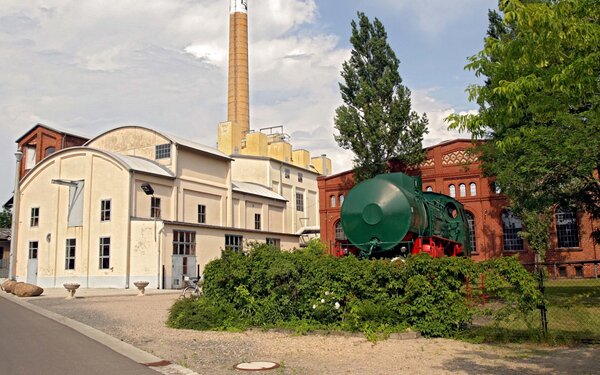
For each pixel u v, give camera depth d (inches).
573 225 1305.4
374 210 610.9
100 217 1242.0
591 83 291.6
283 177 2091.5
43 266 1334.9
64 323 533.6
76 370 316.2
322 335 441.1
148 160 1378.0
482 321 477.1
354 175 1433.3
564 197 707.4
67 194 1321.4
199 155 1462.8
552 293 743.7
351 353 369.1
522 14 289.7
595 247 1261.1
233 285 510.6
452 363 331.6
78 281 1246.3
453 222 820.0
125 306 705.6
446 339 414.9
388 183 619.8
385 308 438.9
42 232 1357.0
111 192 1235.9
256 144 2242.9
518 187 773.3
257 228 1717.5
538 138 622.8
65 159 1341.0
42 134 1863.9
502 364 326.0
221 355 367.6
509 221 1398.9
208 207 1475.1
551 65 325.1
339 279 464.1
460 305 421.7
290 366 331.9
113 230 1211.9
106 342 418.0
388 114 1380.4
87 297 879.7
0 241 1958.7
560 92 324.2
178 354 370.6
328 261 476.1
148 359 353.1
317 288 469.4
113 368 323.3
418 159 1396.4
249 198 1679.4
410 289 433.1
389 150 1378.0
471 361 336.5
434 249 611.2
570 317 493.7
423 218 645.3
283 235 1627.7
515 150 668.1
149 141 1411.2
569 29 284.7
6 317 579.2
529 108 336.8
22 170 1897.1
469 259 436.5
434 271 431.5
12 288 910.4
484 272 422.9
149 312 629.3
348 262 466.0
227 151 2229.3
